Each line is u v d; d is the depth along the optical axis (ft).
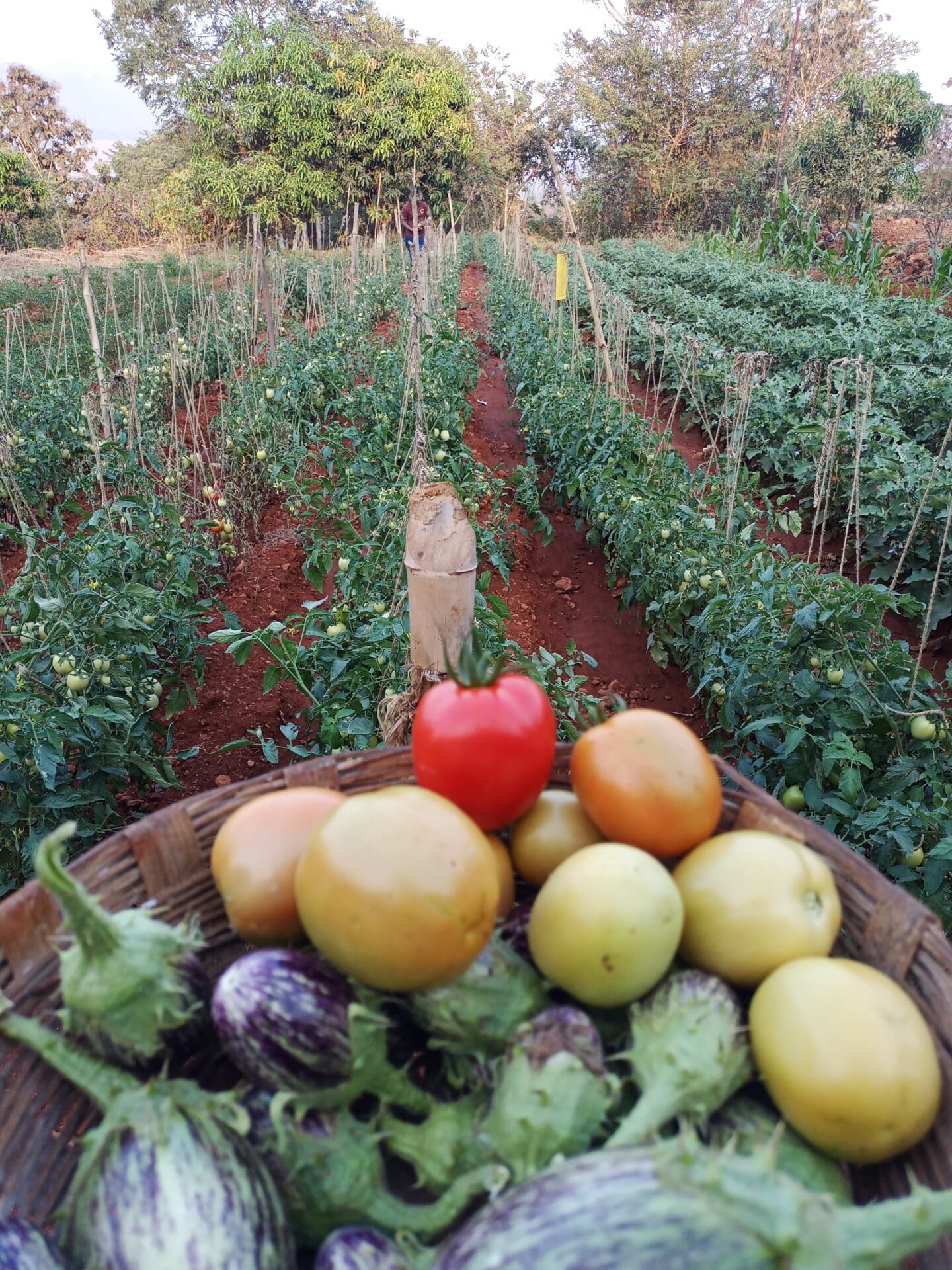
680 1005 4.41
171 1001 4.35
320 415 27.14
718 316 41.83
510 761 5.18
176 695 13.52
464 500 17.63
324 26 114.62
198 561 15.92
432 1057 5.08
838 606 11.12
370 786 6.28
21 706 9.73
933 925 5.04
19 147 115.55
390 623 10.60
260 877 4.99
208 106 90.94
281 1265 3.75
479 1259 3.26
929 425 25.55
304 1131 4.18
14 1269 3.59
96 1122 5.23
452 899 4.17
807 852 5.08
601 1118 4.03
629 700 16.14
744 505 17.71
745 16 116.37
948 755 10.47
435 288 39.83
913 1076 4.12
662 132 114.52
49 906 5.13
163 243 84.94
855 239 57.16
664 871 4.72
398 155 91.04
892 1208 3.30
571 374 26.84
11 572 19.70
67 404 24.06
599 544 21.63
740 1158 3.39
